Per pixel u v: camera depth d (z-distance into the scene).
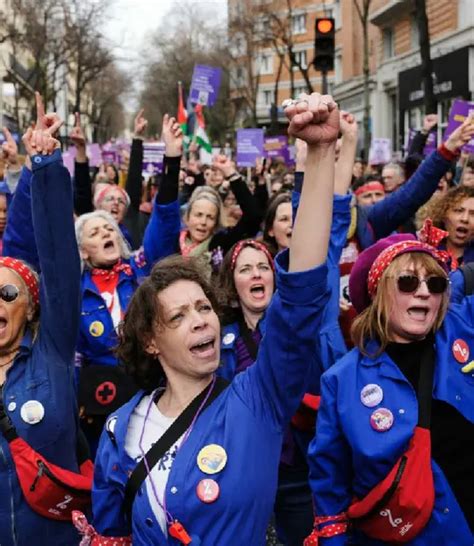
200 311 2.69
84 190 7.52
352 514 2.97
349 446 3.04
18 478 2.98
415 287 3.00
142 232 9.92
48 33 35.62
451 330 3.09
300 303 2.48
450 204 5.16
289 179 11.89
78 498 3.02
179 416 2.61
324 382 3.10
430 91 16.55
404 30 30.77
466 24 24.73
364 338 3.12
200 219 6.95
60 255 3.16
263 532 2.54
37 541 3.02
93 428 4.85
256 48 45.16
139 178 8.23
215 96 13.80
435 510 2.88
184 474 2.49
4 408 3.05
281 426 2.59
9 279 3.19
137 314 2.74
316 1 56.84
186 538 2.44
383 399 2.98
